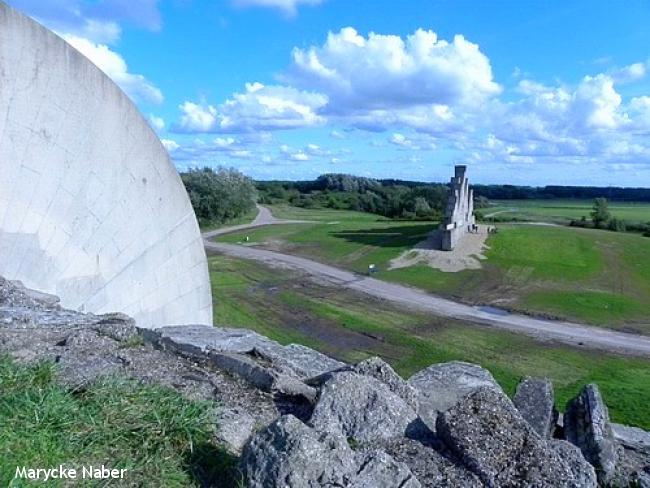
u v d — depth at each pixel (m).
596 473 3.96
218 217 79.75
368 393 3.69
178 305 11.93
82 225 9.36
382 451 3.09
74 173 9.10
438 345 26.08
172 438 3.47
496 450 3.31
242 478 2.91
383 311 32.81
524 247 49.22
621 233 58.06
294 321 30.23
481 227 57.44
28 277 8.41
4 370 4.16
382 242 55.81
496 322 30.62
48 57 8.43
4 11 7.74
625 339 27.75
